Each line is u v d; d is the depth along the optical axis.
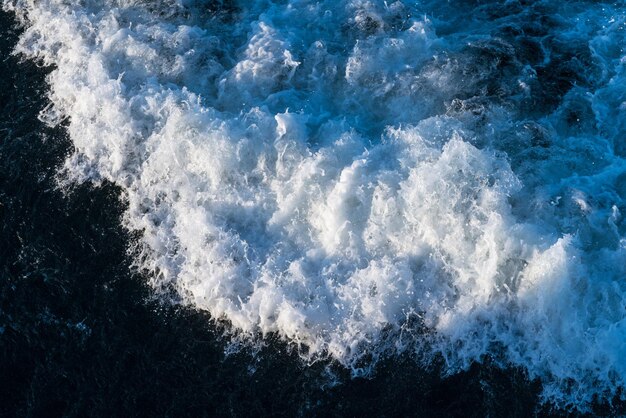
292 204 14.11
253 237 13.98
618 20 16.81
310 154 14.62
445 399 12.12
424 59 16.30
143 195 14.67
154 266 13.79
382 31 16.86
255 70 16.27
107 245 14.18
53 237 14.36
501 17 17.19
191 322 13.17
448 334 12.62
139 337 13.08
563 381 12.18
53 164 15.34
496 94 15.62
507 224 13.33
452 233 13.34
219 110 15.91
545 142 14.80
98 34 17.30
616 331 12.43
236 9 17.88
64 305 13.51
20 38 17.59
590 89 15.70
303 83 16.27
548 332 12.48
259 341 12.85
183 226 14.12
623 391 12.10
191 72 16.50
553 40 16.59
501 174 13.95
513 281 12.95
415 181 13.75
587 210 13.64
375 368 12.48
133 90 16.11
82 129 15.68
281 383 12.44
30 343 13.15
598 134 14.96
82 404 12.52
